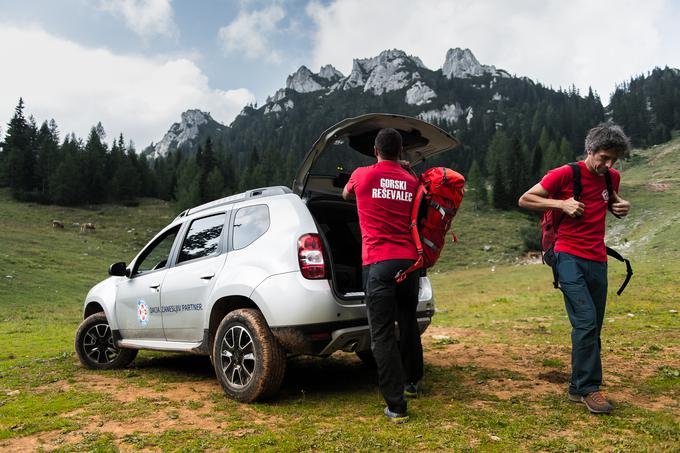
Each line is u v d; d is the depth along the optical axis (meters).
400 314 3.71
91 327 5.59
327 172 4.32
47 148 104.69
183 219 5.10
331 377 4.66
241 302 4.13
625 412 3.20
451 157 166.25
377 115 3.84
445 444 2.69
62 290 29.77
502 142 140.62
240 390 3.75
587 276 3.42
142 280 5.11
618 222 72.00
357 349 3.90
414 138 4.38
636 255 41.22
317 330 3.58
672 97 193.38
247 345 3.79
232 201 4.59
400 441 2.76
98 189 98.19
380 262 3.28
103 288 5.67
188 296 4.43
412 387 3.78
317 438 2.84
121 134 121.75
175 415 3.42
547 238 3.61
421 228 3.38
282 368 3.66
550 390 3.85
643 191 94.50
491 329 8.11
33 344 8.58
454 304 17.00
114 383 4.62
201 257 4.54
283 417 3.33
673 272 21.80
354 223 4.82
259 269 3.85
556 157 122.25
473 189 107.75
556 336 6.94
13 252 42.94
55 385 4.60
